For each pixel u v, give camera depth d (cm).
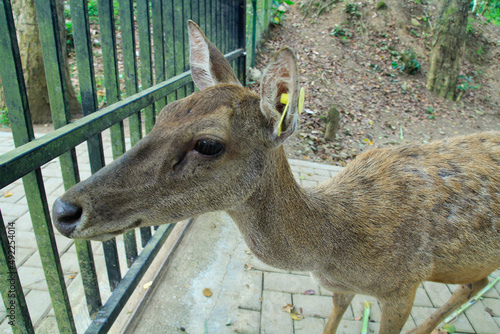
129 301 70
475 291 62
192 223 94
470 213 52
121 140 61
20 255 79
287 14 281
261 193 44
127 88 66
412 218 51
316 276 57
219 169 40
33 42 151
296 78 37
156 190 39
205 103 39
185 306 70
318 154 146
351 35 263
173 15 79
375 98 213
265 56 228
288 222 47
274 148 42
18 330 42
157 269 78
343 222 50
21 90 39
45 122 165
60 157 48
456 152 58
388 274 51
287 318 69
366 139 168
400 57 254
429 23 282
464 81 251
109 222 38
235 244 88
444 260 53
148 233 75
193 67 50
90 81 51
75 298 70
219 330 66
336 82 218
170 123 39
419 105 217
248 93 43
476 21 344
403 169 56
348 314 71
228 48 129
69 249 83
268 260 49
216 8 112
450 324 70
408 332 66
